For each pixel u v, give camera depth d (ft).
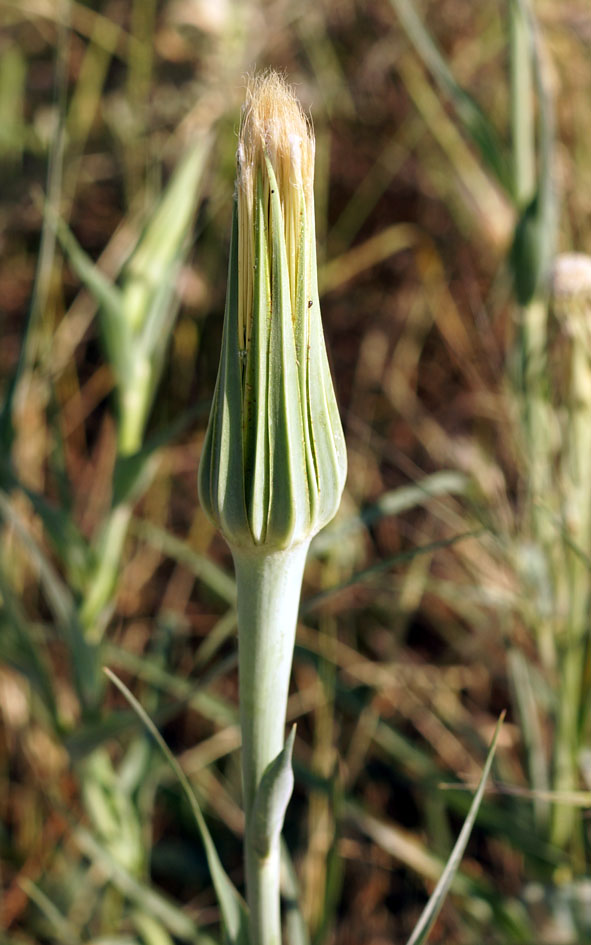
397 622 1.93
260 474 0.93
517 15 1.54
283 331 0.91
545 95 1.42
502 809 1.60
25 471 2.00
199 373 2.33
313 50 2.43
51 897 1.72
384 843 1.50
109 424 2.21
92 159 2.48
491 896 1.43
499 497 1.56
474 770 1.73
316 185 2.35
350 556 1.90
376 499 2.13
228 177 2.27
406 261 2.39
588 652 1.34
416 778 1.76
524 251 1.46
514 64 1.56
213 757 1.88
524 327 1.49
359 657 1.93
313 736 1.95
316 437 0.93
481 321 1.90
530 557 1.45
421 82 2.34
